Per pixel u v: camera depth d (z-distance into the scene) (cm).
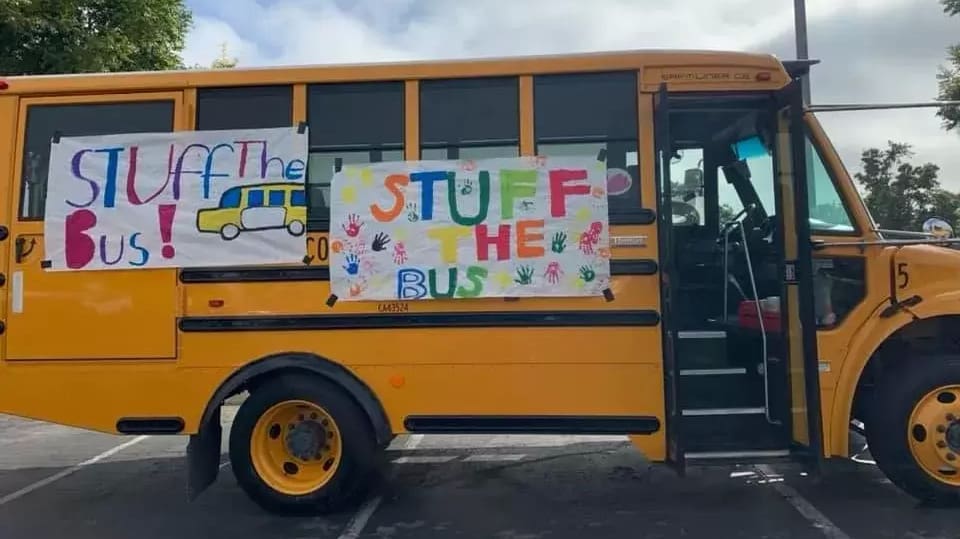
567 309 475
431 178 484
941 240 471
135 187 495
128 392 488
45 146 501
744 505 509
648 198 475
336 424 489
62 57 1223
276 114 495
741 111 513
